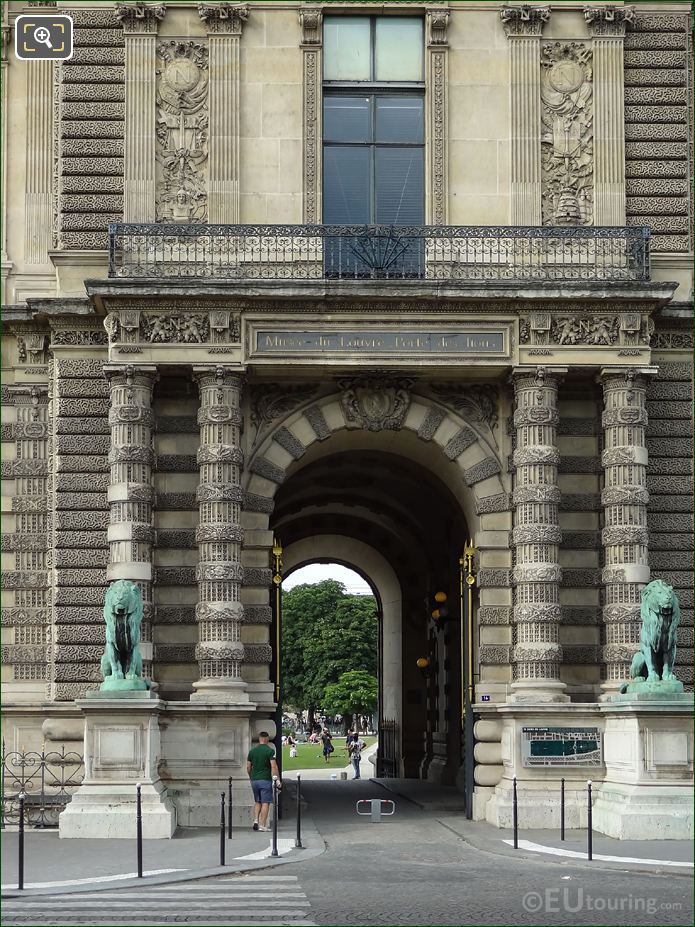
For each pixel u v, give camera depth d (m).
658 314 38.06
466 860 28.30
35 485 39.00
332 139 38.97
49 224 39.66
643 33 39.41
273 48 38.91
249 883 25.11
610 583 36.62
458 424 38.31
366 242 37.31
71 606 37.53
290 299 36.34
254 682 37.12
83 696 37.09
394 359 36.56
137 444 36.34
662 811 31.62
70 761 36.94
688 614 38.09
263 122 38.69
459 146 38.78
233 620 36.00
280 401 38.06
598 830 33.69
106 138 38.72
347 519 58.44
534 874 26.06
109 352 36.41
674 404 38.56
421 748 56.50
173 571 37.12
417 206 38.91
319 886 24.66
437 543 52.06
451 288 36.22
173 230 37.00
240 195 38.31
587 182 38.91
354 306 36.56
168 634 37.03
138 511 36.22
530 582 36.47
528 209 38.50
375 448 41.34
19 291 39.41
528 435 36.94
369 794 46.84
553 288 36.38
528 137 38.72
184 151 38.56
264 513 37.69
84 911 22.08
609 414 37.09
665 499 38.38
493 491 38.09
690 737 32.09
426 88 38.97
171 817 32.34
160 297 36.19
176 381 37.59
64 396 38.03
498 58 39.09
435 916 21.56
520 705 35.41
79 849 29.92
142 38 38.81
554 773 35.25
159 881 25.05
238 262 36.91
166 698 36.75
